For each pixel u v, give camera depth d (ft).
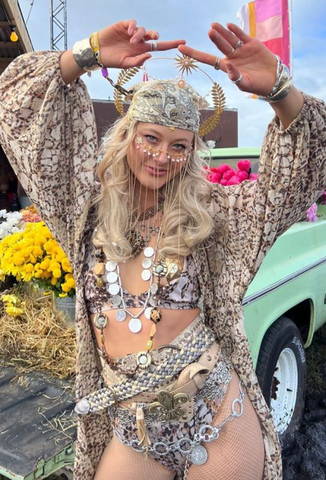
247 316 6.98
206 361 4.20
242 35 3.59
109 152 4.28
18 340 7.24
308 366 11.62
